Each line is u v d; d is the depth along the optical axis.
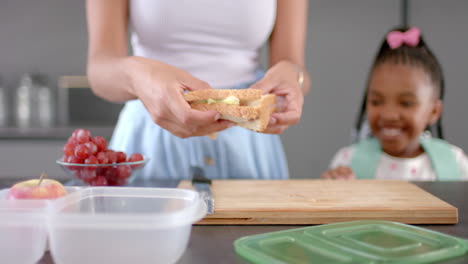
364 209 0.75
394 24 2.78
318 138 2.84
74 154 0.86
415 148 1.59
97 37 1.06
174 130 0.86
